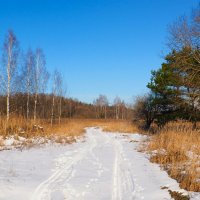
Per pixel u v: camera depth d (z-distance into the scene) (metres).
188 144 15.59
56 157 14.89
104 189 9.23
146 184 9.84
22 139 20.12
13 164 12.12
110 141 25.39
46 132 24.31
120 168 12.55
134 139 27.03
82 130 37.38
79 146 20.75
